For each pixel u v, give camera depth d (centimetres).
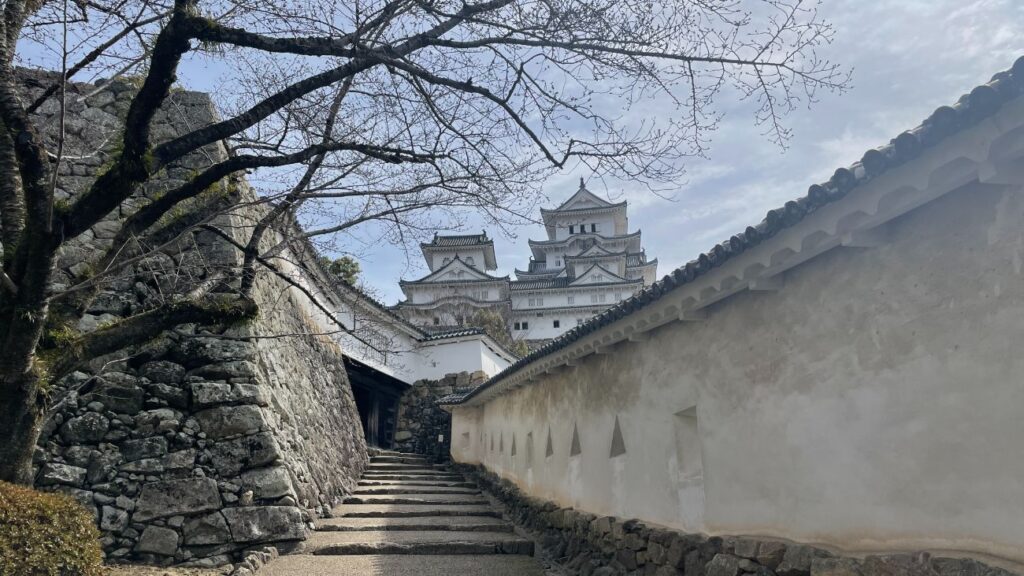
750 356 549
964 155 328
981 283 353
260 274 1005
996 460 337
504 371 1281
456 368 2333
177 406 902
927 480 375
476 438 1811
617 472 798
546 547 978
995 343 342
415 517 1189
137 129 530
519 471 1275
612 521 787
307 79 577
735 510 555
